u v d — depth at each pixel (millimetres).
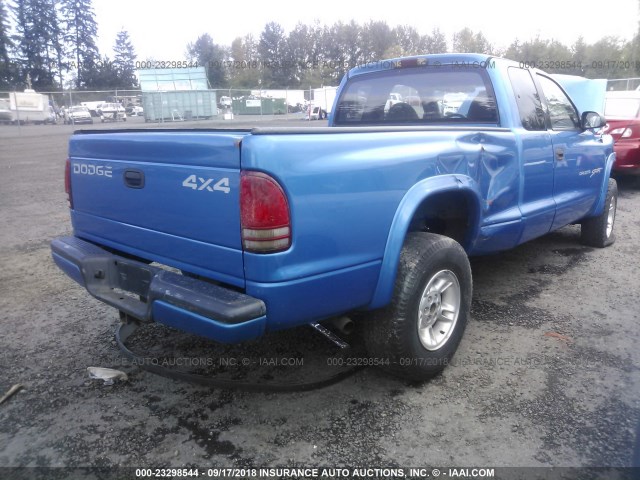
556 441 2637
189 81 30766
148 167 2791
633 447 2584
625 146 8758
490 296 4586
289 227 2365
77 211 3527
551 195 4559
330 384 3168
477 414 2869
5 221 7609
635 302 4430
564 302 4438
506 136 3771
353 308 2752
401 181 2842
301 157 2396
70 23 75812
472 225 3512
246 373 3309
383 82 4727
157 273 2734
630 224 7297
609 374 3264
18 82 70625
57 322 4137
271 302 2375
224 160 2387
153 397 3084
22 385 3209
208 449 2615
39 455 2586
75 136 3473
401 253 2955
